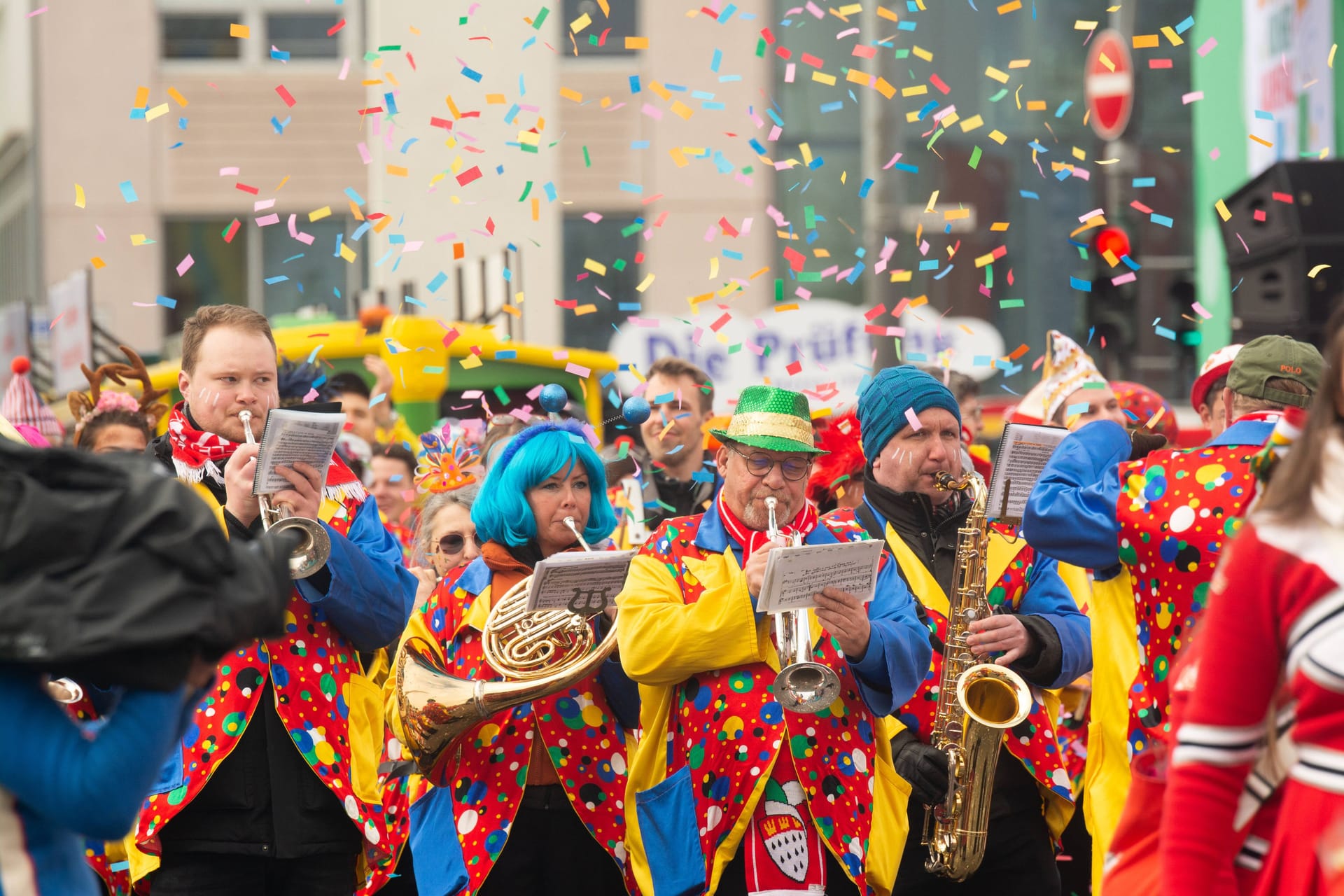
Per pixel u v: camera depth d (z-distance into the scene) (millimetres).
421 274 28422
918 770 9445
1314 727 5508
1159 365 39469
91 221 47375
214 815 9023
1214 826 5641
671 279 45531
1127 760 9812
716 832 8969
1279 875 5586
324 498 9758
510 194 29000
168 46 47656
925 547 10133
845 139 45500
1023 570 10086
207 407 9422
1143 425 13703
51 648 5031
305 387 12227
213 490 9352
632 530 13672
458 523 12734
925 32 47938
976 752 9266
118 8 47219
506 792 9500
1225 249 19656
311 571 8820
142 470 5383
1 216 51312
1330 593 5434
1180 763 5719
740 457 9297
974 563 9688
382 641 9508
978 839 9328
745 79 45250
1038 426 9391
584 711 9648
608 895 9742
